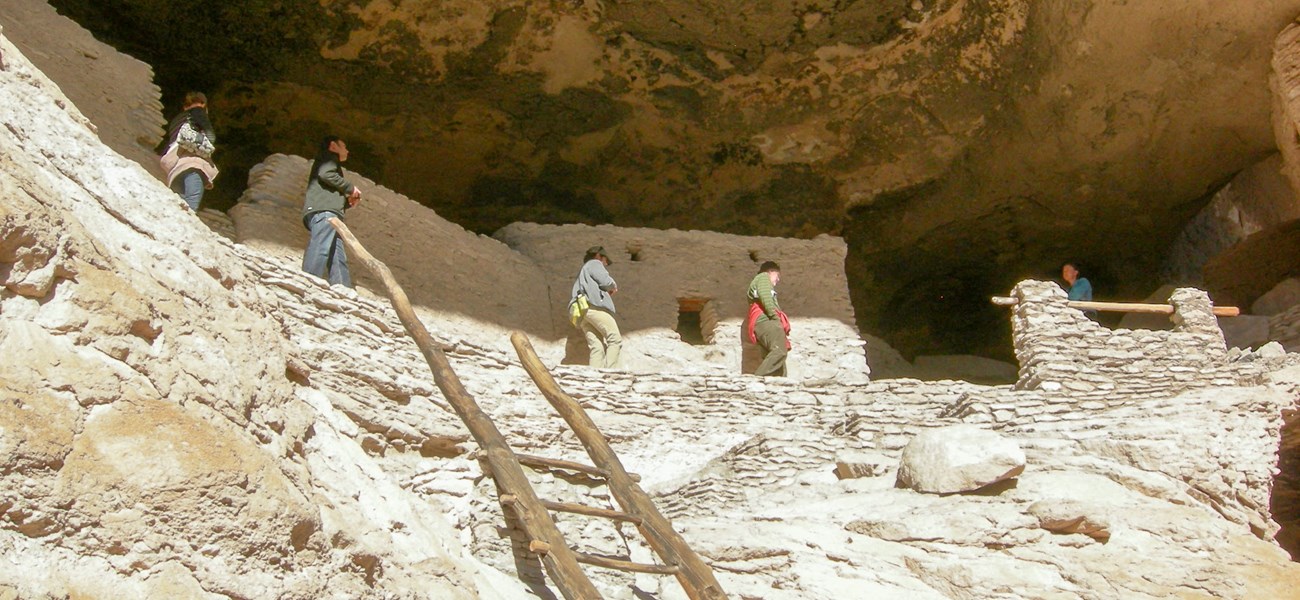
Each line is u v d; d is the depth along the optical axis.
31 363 4.33
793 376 11.74
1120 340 9.87
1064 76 13.66
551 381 7.21
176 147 8.56
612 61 13.81
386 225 10.55
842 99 14.48
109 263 5.04
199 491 4.48
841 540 7.59
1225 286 15.20
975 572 7.22
